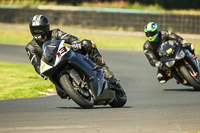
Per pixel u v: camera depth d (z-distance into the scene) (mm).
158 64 36156
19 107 25688
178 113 22578
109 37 94812
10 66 53719
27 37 93750
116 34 100562
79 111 23203
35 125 18562
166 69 36406
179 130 17891
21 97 32375
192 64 36000
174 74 36812
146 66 58938
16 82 40469
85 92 23859
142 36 98188
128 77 48438
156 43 37031
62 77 23203
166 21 101625
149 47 37344
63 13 110438
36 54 25219
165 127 18484
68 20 110375
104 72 25094
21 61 60250
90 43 24578
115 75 50031
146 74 51406
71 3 138250
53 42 23562
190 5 142375
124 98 27172
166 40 37125
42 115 21531
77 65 23328
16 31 102688
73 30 104812
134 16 106250
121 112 22969
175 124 19219
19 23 116188
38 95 33500
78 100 23188
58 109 24391
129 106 26953
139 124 19125
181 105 26594
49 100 30156
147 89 39031
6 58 62844
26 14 115500
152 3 140375
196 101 29172
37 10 113375
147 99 31219
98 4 132125
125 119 20484
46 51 23078
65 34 24703
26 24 115688
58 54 22844
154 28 35969
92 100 24266
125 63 61500
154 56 37000
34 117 20812
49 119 20203
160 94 34656
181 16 100125
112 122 19578
